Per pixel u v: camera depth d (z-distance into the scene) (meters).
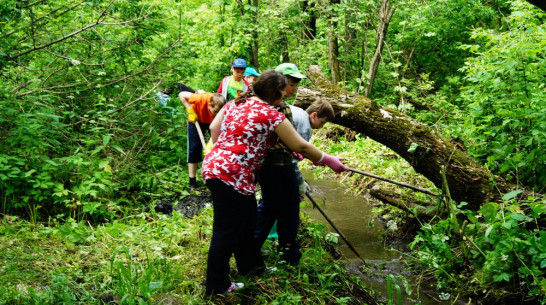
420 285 3.92
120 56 6.73
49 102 5.69
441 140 4.62
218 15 10.77
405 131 4.71
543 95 4.52
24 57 6.10
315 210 5.60
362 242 4.70
